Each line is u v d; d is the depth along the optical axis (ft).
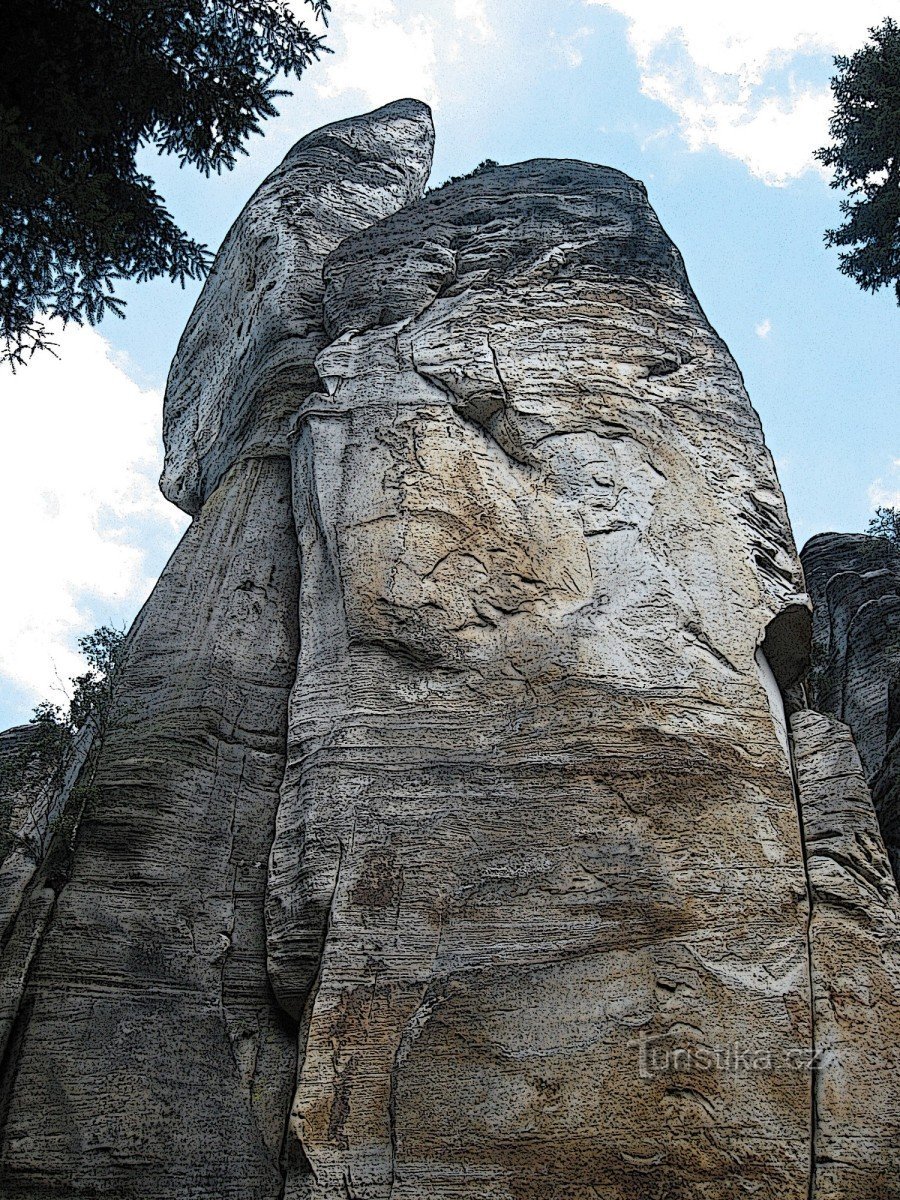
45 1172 29.96
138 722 40.27
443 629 38.34
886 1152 28.55
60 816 37.70
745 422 44.73
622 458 42.14
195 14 38.34
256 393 53.01
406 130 81.25
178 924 35.55
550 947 31.53
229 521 47.11
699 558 39.83
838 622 78.84
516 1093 29.27
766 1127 28.66
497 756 35.45
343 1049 31.09
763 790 34.71
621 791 33.94
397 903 33.14
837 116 70.95
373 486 42.01
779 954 31.37
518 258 51.31
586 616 37.86
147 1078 32.09
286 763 38.60
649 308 48.11
